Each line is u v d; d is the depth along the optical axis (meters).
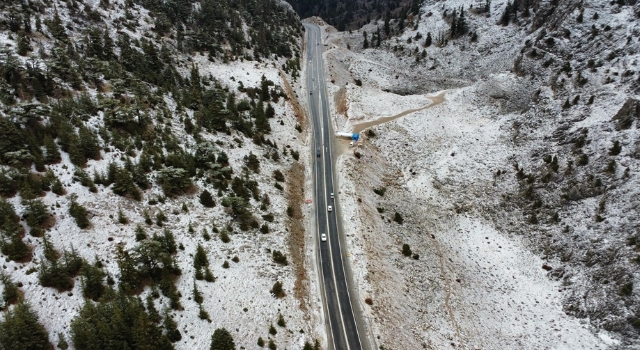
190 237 59.00
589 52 105.69
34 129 62.09
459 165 97.94
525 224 79.12
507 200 85.25
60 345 39.69
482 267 72.12
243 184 73.44
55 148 60.41
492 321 61.28
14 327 37.50
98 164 63.44
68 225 52.50
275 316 52.56
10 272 44.47
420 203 88.56
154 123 78.56
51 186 55.88
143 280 49.91
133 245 53.59
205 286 52.59
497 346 57.12
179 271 52.81
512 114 111.62
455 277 69.75
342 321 55.59
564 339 57.25
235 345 47.00
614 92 89.62
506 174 90.94
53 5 107.25
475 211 85.69
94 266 47.88
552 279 67.56
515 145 98.25
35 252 47.69
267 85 111.88
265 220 68.38
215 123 87.62
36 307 42.34
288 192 79.69
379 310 57.47
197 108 92.38
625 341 54.28
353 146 98.25
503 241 77.62
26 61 75.62
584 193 75.62
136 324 40.88
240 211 65.19
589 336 56.75
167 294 49.19
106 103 73.62
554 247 71.94
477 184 91.38
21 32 88.69
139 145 70.44
